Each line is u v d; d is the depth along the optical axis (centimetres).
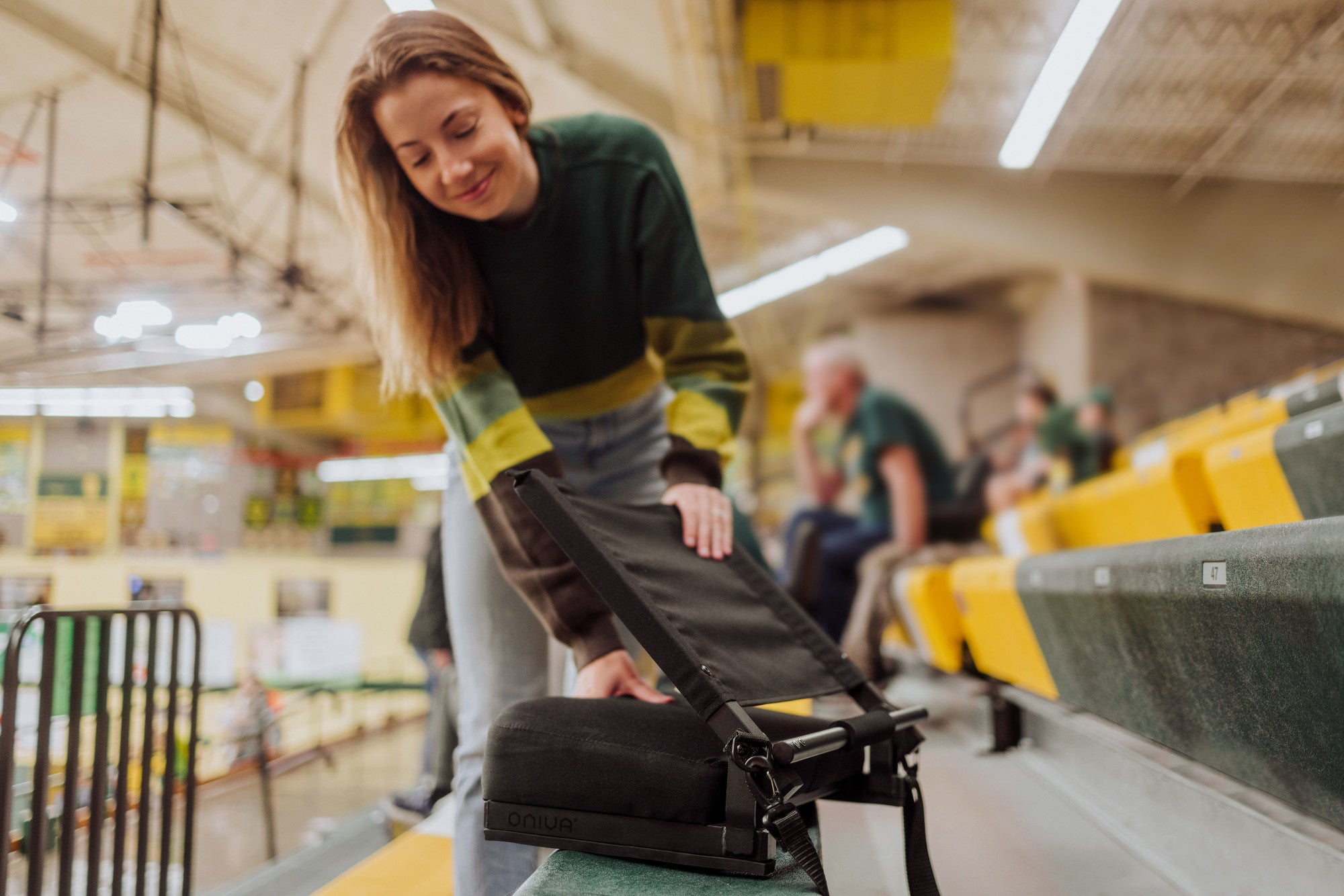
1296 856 83
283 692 1260
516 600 116
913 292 1362
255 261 925
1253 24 632
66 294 956
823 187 870
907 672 354
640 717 78
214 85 671
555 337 122
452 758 271
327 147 729
